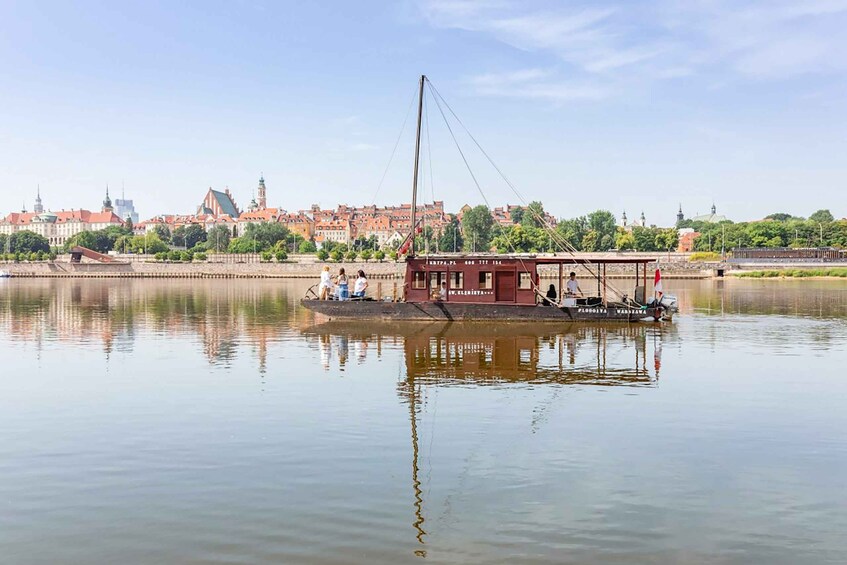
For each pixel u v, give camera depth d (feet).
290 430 78.89
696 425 81.46
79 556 48.47
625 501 57.82
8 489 61.00
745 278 560.61
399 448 72.08
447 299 196.85
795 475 64.23
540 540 50.52
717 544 49.98
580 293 208.44
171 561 47.67
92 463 67.77
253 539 50.80
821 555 48.39
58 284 501.15
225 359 128.57
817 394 98.02
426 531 51.96
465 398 95.04
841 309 240.53
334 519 54.19
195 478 63.36
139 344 148.87
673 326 183.83
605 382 106.42
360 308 195.42
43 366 121.60
